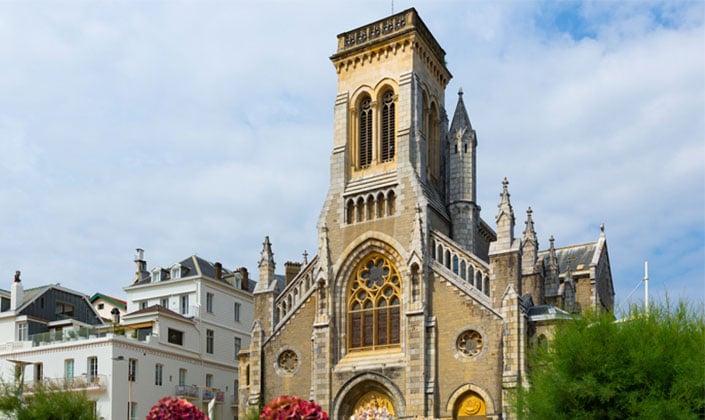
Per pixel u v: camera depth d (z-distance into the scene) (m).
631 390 40.91
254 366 64.62
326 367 61.31
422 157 64.31
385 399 59.78
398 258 61.53
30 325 87.94
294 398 26.20
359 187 65.25
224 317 97.19
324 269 63.62
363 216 64.19
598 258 81.81
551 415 42.22
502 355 55.16
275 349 64.50
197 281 94.00
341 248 64.25
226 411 93.38
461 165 67.50
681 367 40.47
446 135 71.50
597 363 41.53
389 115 66.75
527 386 53.00
